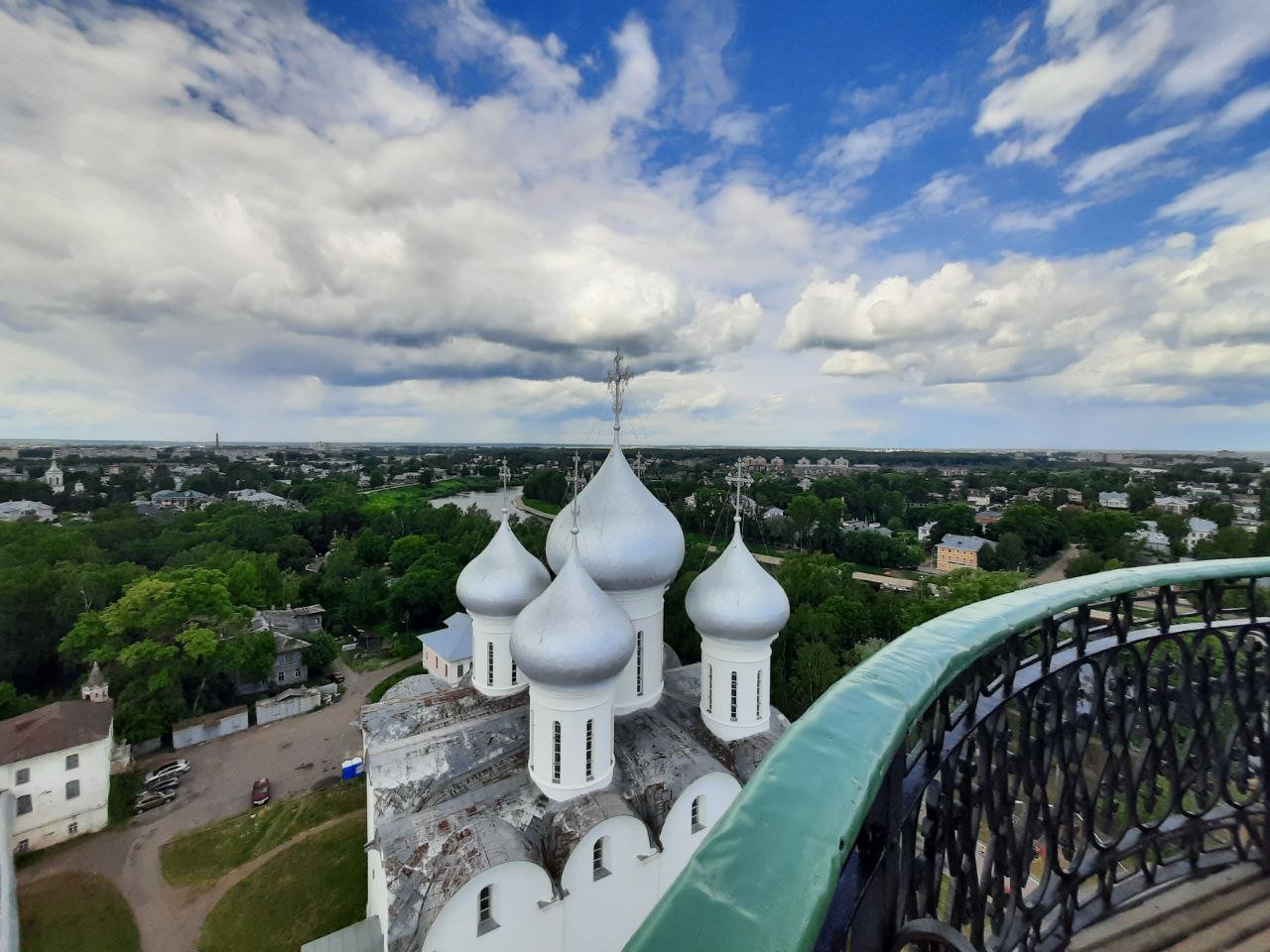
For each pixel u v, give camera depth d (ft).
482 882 53.72
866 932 10.27
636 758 71.72
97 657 133.90
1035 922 16.43
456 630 156.46
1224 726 21.01
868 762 8.17
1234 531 228.63
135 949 75.10
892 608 170.40
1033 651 18.11
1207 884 19.90
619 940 61.77
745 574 77.25
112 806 104.47
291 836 95.91
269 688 158.10
